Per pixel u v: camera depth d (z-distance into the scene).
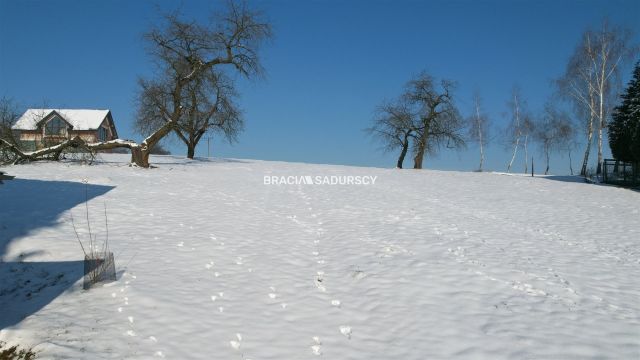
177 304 8.89
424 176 34.78
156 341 7.48
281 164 42.12
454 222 17.25
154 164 32.62
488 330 8.20
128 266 10.84
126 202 17.36
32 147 31.36
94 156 30.16
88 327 7.79
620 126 36.31
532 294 9.88
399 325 8.46
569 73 44.03
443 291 10.01
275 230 15.12
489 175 36.56
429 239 14.34
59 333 7.54
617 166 37.91
